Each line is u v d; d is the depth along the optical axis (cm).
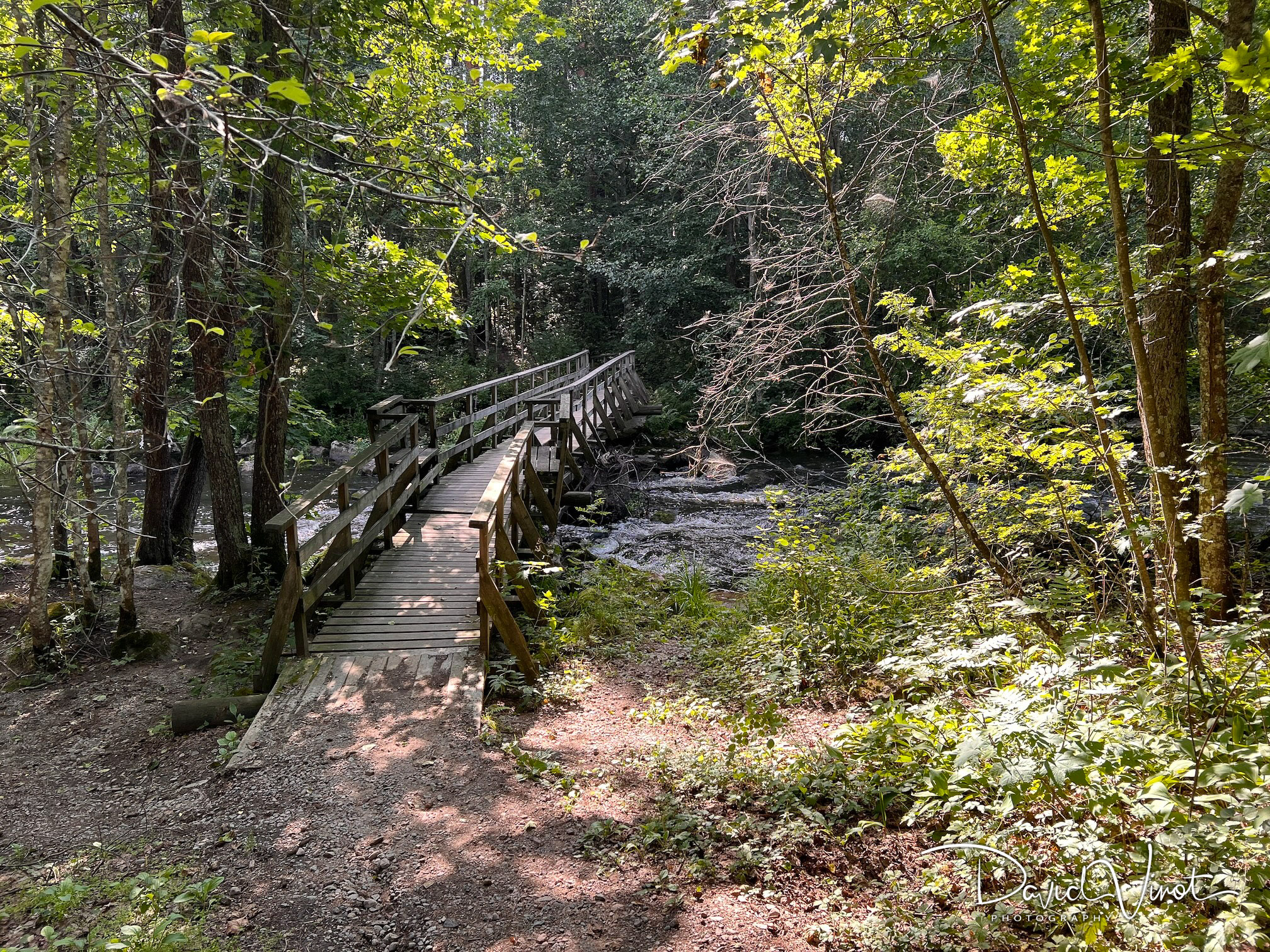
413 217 642
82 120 672
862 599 630
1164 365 586
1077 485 486
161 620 775
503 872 362
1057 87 581
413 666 586
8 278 605
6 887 362
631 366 2253
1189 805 267
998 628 498
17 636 719
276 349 815
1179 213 559
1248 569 517
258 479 880
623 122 2344
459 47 895
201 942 317
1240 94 411
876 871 343
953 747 312
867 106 550
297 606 589
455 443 1261
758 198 648
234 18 624
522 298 2748
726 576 1071
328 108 557
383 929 326
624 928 322
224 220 661
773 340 568
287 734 497
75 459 690
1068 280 571
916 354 516
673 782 441
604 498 1384
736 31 421
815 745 461
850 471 953
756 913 323
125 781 474
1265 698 307
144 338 813
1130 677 344
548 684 592
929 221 1052
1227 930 226
